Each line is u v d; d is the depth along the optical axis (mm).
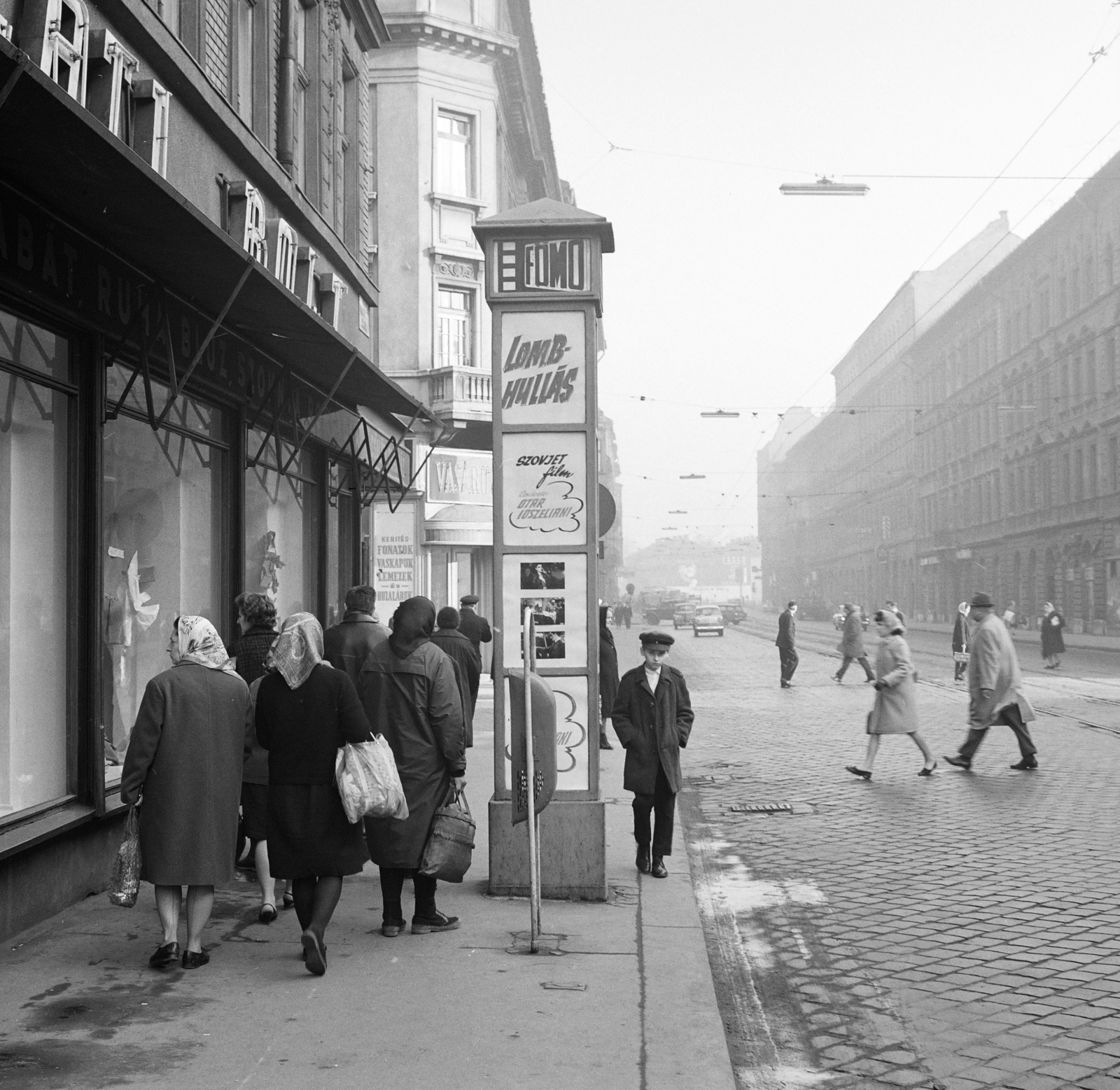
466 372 28062
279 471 11789
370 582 17938
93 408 7633
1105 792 11414
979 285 60062
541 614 7473
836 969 6082
